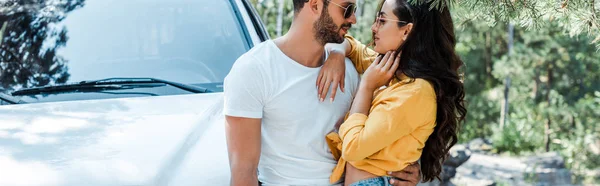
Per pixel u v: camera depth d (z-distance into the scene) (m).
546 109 20.48
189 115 2.97
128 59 3.46
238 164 2.63
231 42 3.62
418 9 2.68
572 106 20.59
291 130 2.71
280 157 2.73
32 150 2.65
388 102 2.64
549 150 20.50
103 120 2.91
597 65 21.02
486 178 16.02
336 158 2.80
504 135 20.86
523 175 16.23
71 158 2.58
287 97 2.68
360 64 3.06
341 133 2.69
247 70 2.62
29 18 3.62
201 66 3.49
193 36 3.62
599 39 3.10
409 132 2.65
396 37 2.72
